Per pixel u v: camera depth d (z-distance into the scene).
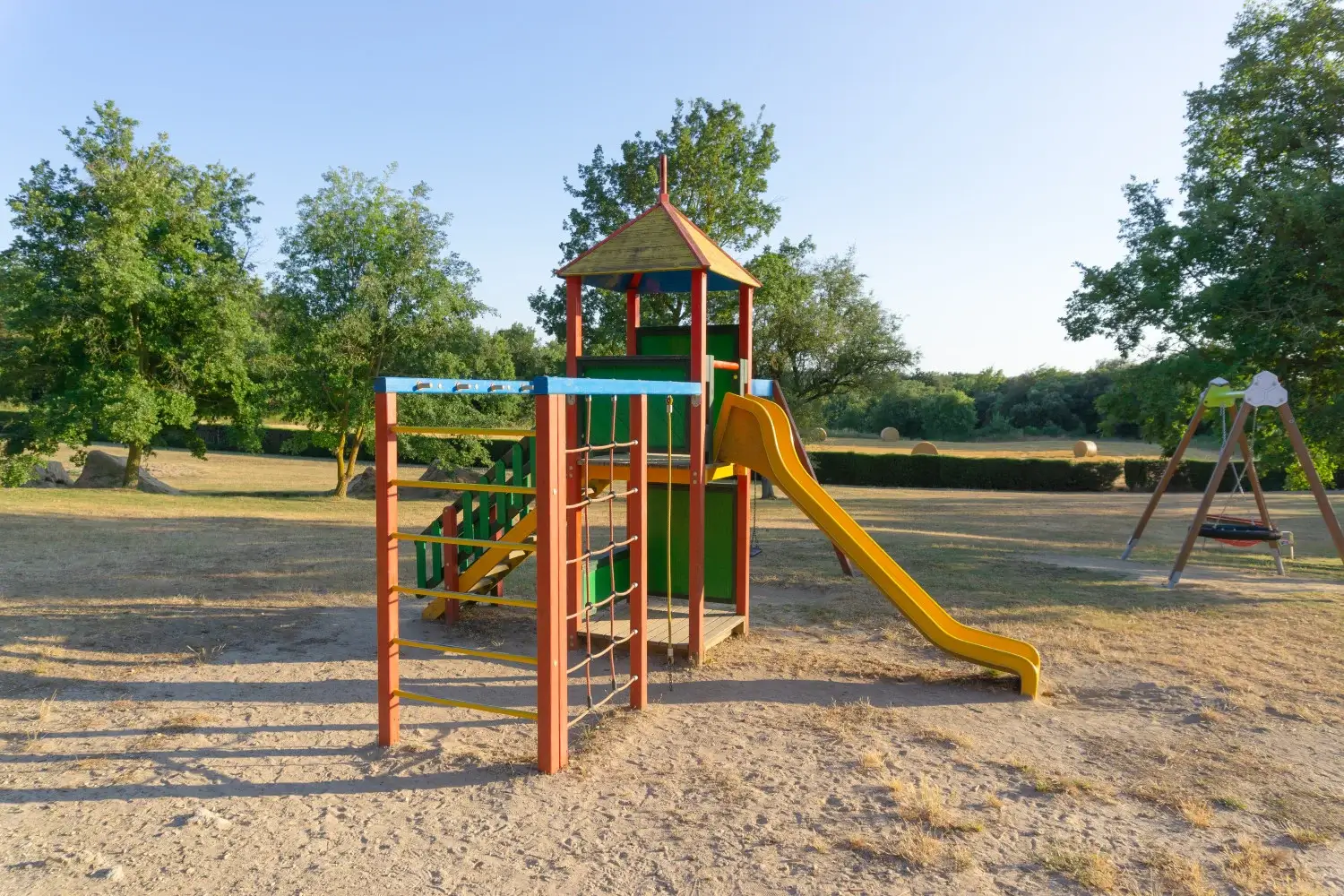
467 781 4.41
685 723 5.31
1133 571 11.23
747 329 7.43
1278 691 5.98
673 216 6.99
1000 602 8.95
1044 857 3.57
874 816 3.97
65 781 4.40
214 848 3.69
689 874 3.44
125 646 6.99
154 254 22.08
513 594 9.48
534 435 4.46
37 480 24.23
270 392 24.94
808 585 9.99
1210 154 14.48
